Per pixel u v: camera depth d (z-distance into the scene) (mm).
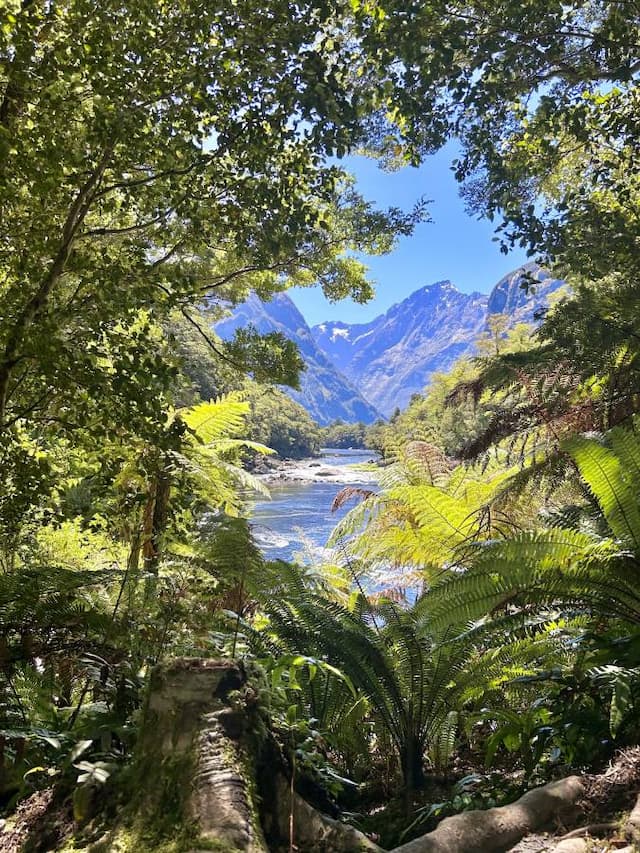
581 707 2920
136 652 3121
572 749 2664
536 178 5219
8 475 3820
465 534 5355
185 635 3238
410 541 5750
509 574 3057
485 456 5227
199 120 3773
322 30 3555
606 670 2643
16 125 3404
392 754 3588
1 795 2480
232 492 6070
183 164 3865
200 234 4465
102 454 4008
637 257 4586
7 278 3857
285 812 1755
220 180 4117
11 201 3496
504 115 4480
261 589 3773
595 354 4500
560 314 4762
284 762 1899
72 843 1694
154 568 3705
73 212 3656
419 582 6480
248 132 3691
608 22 3947
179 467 4277
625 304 4539
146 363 3402
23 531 5496
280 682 2707
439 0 3539
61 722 2896
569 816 1953
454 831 1811
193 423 6582
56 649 3264
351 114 3588
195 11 3334
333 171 4078
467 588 3109
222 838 1479
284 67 3441
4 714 2838
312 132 3613
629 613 3164
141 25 3355
